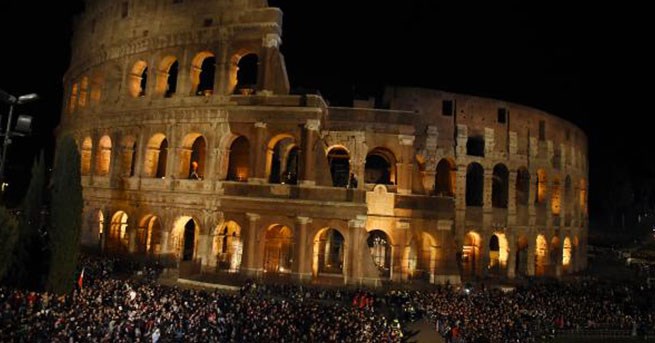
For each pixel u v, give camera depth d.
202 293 43.94
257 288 50.81
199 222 59.25
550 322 49.56
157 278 55.31
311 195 55.94
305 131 57.00
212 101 60.66
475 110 74.44
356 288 53.06
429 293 53.81
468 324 43.81
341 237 73.19
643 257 98.94
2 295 34.69
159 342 32.47
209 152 60.00
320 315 39.09
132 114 65.44
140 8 67.44
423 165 70.38
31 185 46.69
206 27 62.16
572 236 87.12
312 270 56.34
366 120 63.81
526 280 73.12
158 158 66.31
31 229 43.56
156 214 61.72
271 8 59.81
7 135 36.28
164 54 64.56
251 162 58.16
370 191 61.88
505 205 77.94
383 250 71.31
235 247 64.75
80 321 31.70
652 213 112.62
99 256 61.88
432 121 72.12
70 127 77.50
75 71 78.50
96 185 67.31
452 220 63.44
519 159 76.75
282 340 33.38
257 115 58.31
